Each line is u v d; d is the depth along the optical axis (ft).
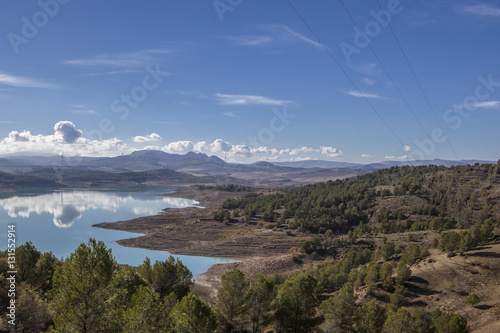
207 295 308.19
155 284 163.94
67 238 595.06
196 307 107.14
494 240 307.58
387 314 164.55
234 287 135.03
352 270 306.35
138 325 88.43
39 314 124.57
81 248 88.22
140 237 585.63
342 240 483.92
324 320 150.41
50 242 564.30
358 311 162.20
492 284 225.15
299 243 543.80
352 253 396.98
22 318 120.26
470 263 259.39
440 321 150.00
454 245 297.74
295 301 139.03
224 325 133.49
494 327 166.81
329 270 321.32
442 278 247.70
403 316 148.87
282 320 138.21
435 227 530.68
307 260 437.58
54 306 86.28
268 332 155.53
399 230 559.38
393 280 256.52
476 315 189.06
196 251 508.53
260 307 135.23
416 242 432.25
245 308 135.23
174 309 108.58
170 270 167.43
